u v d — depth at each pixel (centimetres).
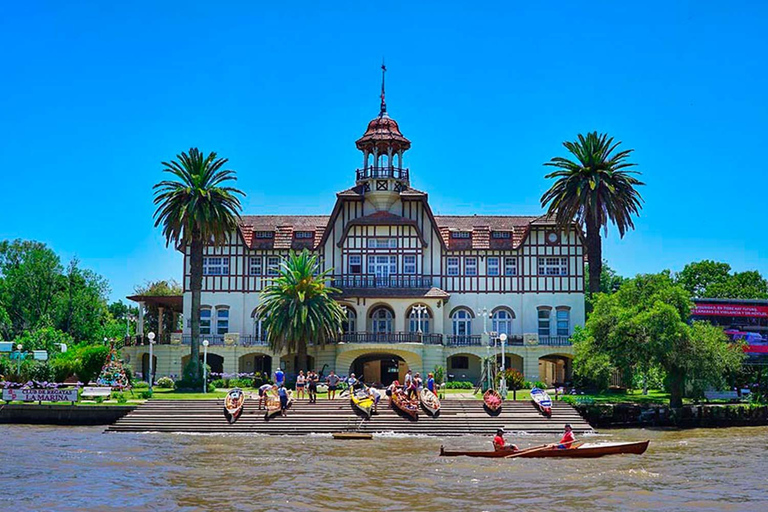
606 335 5534
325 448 4003
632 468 3397
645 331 5353
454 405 5169
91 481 3059
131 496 2792
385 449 3972
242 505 2661
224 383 6531
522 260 7481
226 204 6756
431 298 7175
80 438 4350
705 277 9538
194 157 6638
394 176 7544
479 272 7488
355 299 7194
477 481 3078
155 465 3434
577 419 4981
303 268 6556
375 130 7600
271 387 5116
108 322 10425
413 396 5034
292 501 2719
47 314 9338
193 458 3634
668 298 5572
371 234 7462
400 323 7188
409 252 7450
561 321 7425
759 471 3344
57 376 6172
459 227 7719
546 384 7131
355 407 4812
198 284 6594
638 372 5872
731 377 6481
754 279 9250
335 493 2848
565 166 6962
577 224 7088
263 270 7538
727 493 2878
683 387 5803
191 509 2606
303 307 6406
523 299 7438
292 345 6569
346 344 6894
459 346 7125
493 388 5831
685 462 3591
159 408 5034
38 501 2712
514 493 2859
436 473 3250
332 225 7488
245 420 4781
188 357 7306
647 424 5359
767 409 5525
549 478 3145
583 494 2848
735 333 6378
